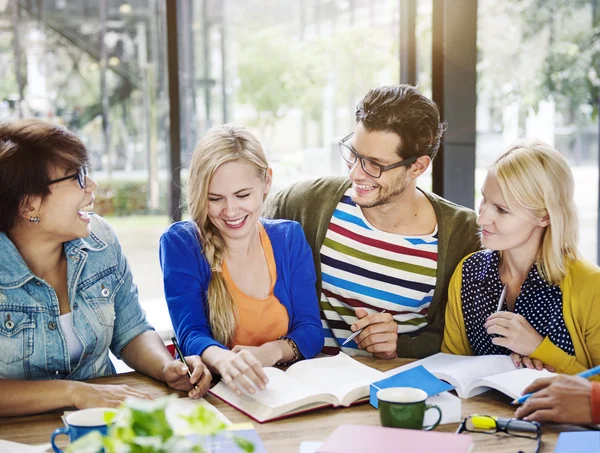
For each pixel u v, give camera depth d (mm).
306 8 2734
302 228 1920
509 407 1312
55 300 1489
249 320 1704
